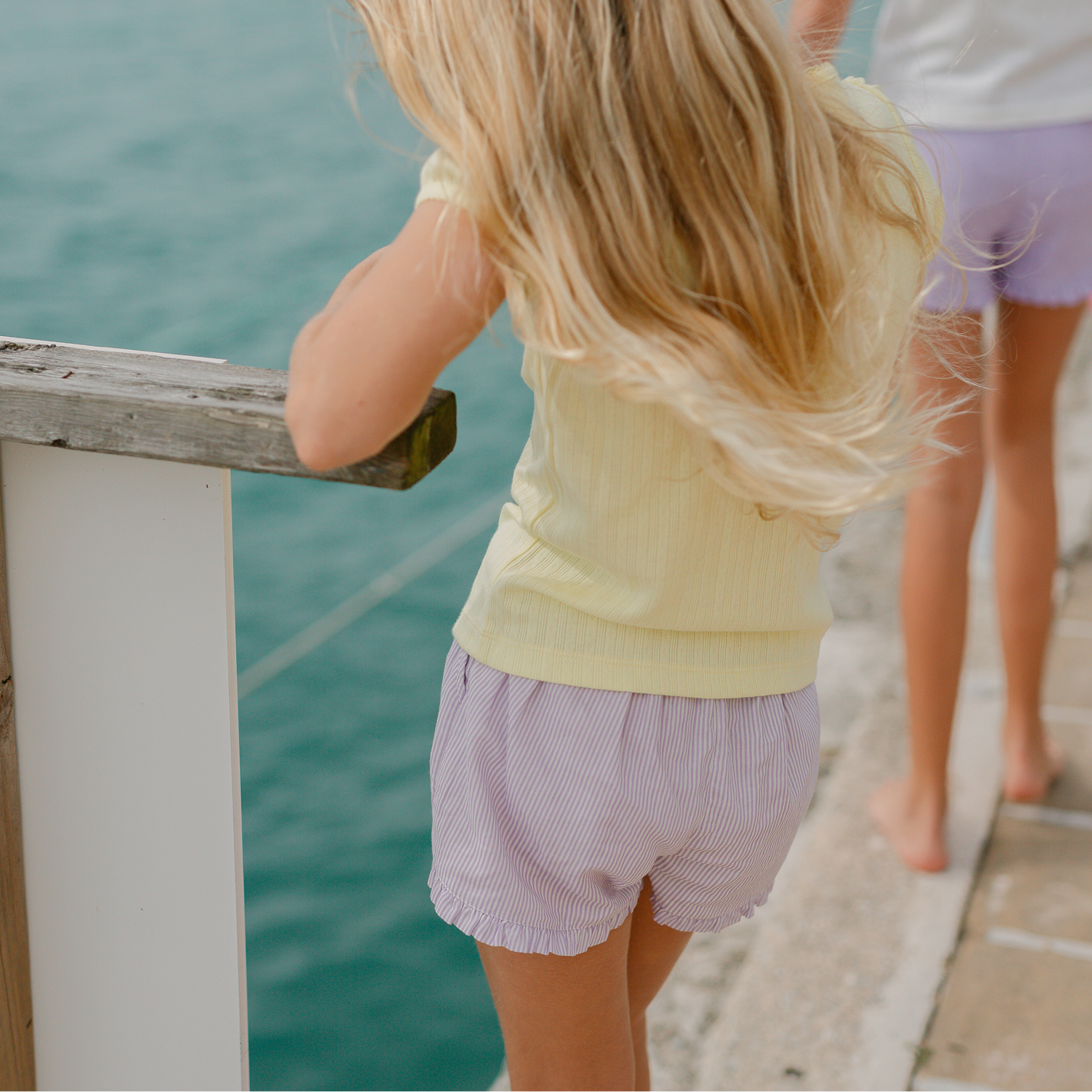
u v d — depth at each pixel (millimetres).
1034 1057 1775
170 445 983
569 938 1086
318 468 926
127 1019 1251
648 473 991
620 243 869
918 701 2082
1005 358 2064
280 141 12328
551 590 1060
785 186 904
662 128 869
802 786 1122
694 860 1129
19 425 1004
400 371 889
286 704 4242
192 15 17203
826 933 2016
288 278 9328
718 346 880
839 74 1130
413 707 4230
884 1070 1768
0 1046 1210
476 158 860
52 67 14680
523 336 899
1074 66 1811
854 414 934
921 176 1063
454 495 5809
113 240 9898
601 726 1051
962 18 1821
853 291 948
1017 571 2174
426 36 885
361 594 4980
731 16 893
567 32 855
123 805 1188
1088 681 2574
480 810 1086
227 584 1103
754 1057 1808
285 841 3590
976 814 2250
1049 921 2018
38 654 1161
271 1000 3008
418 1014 2957
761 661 1084
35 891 1231
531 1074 1177
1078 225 1894
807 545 1079
